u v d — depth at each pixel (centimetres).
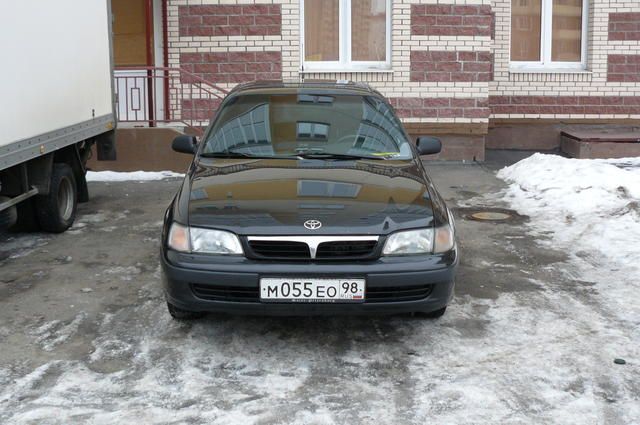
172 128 1088
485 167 1151
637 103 1283
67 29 693
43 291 566
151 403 386
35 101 620
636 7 1269
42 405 382
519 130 1300
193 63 1158
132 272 615
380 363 436
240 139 555
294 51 1155
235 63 1157
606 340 471
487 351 454
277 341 469
